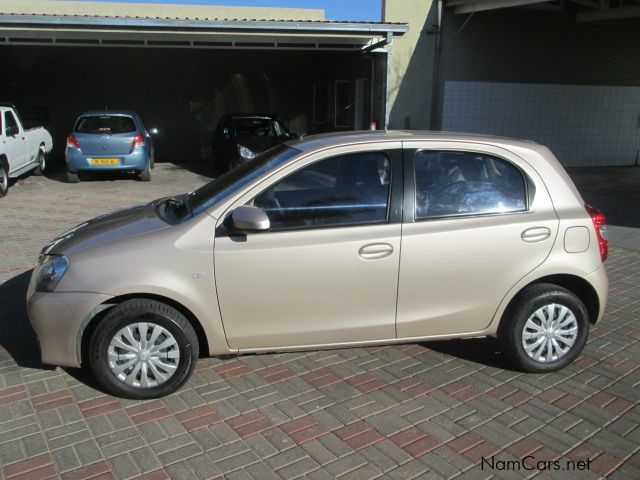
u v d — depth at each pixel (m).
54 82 18.23
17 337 4.69
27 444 3.27
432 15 13.95
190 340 3.71
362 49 13.70
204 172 15.55
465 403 3.74
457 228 3.84
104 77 18.58
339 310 3.81
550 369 4.13
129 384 3.70
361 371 4.17
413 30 13.92
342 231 3.75
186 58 19.05
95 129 12.91
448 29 14.12
